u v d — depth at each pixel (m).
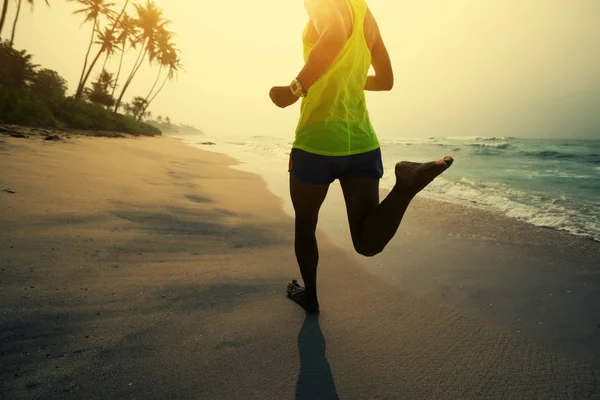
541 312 1.89
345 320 1.74
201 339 1.47
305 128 1.38
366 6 1.41
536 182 7.77
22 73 32.75
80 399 1.06
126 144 13.84
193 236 2.87
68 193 3.52
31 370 1.16
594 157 17.41
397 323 1.73
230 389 1.19
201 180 6.43
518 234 3.44
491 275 2.40
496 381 1.33
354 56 1.34
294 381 1.26
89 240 2.38
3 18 24.98
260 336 1.54
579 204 4.99
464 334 1.65
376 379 1.31
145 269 2.08
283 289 2.06
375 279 2.30
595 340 1.62
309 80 1.16
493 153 21.28
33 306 1.52
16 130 11.41
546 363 1.45
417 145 31.17
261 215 4.00
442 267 2.54
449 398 1.23
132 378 1.19
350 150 1.36
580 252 2.89
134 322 1.53
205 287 1.96
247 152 18.34
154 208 3.55
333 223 3.83
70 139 11.20
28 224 2.47
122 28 38.19
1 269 1.78
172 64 48.72
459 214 4.34
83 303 1.61
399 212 1.16
